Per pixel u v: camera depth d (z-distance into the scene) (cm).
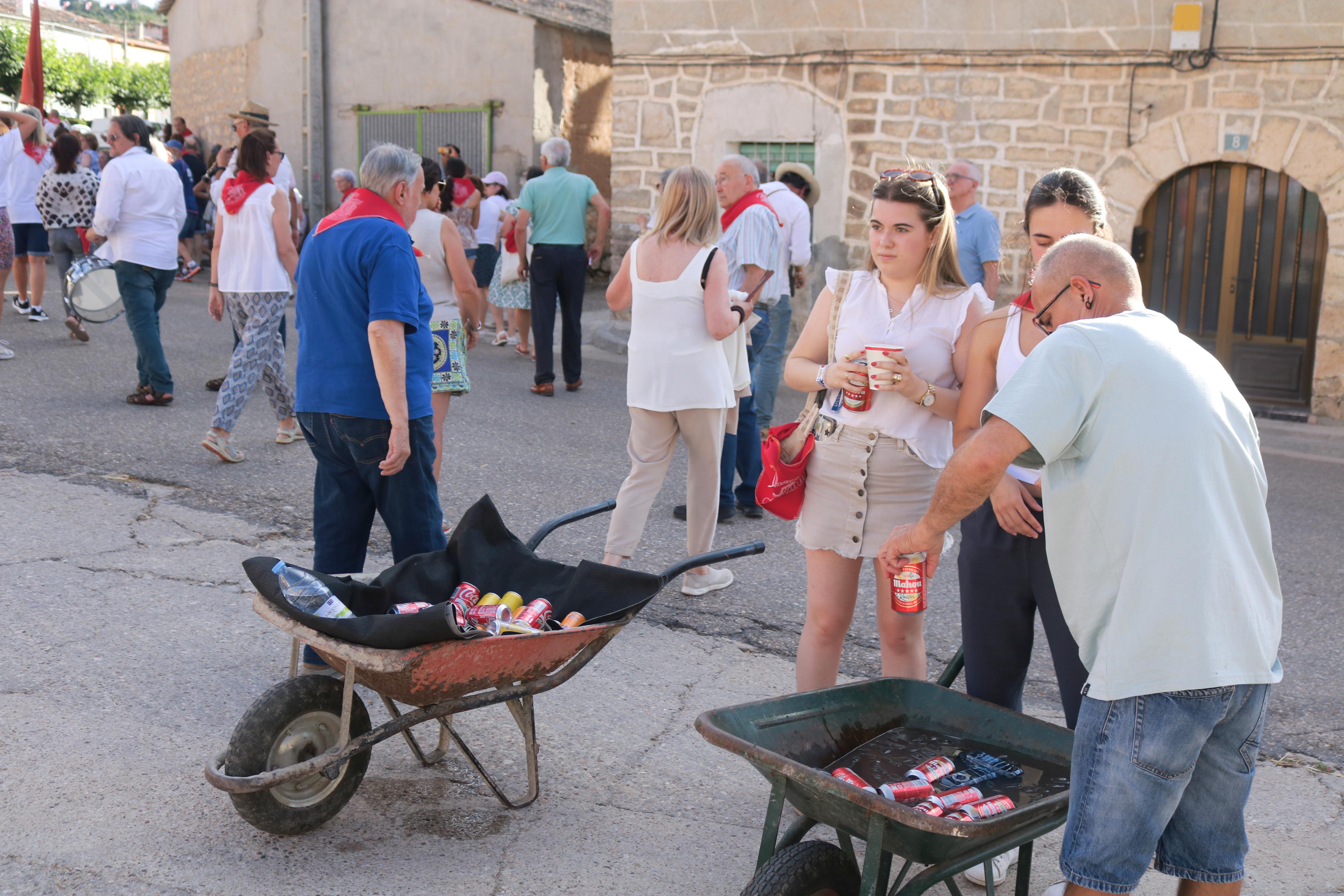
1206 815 231
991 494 269
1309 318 959
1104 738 216
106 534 523
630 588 316
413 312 361
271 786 276
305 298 373
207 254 1739
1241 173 962
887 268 317
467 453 714
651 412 476
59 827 298
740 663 438
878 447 319
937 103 1034
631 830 320
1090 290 241
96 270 862
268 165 658
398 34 1772
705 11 1113
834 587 334
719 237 473
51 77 3619
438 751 349
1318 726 405
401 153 376
